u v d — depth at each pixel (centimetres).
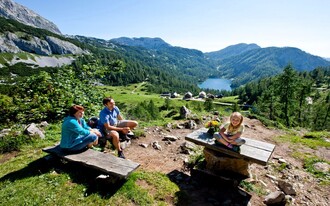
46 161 571
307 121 4959
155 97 13550
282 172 678
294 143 1020
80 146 562
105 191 460
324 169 720
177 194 477
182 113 1402
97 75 1147
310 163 767
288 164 731
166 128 1019
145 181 508
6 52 16288
